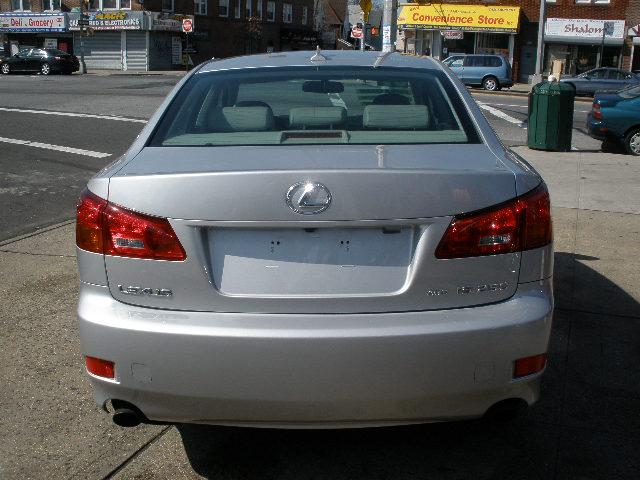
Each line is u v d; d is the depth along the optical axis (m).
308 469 3.20
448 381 2.67
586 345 4.48
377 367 2.62
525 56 40.09
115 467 3.21
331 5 82.38
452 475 3.15
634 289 5.47
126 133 14.09
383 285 2.68
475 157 2.98
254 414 2.70
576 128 17.59
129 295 2.74
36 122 15.41
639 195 8.98
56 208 8.12
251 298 2.66
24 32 53.41
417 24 40.16
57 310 5.02
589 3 38.84
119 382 2.74
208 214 2.65
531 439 3.44
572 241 6.79
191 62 48.88
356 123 3.43
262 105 3.58
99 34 52.06
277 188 2.63
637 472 3.18
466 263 2.68
